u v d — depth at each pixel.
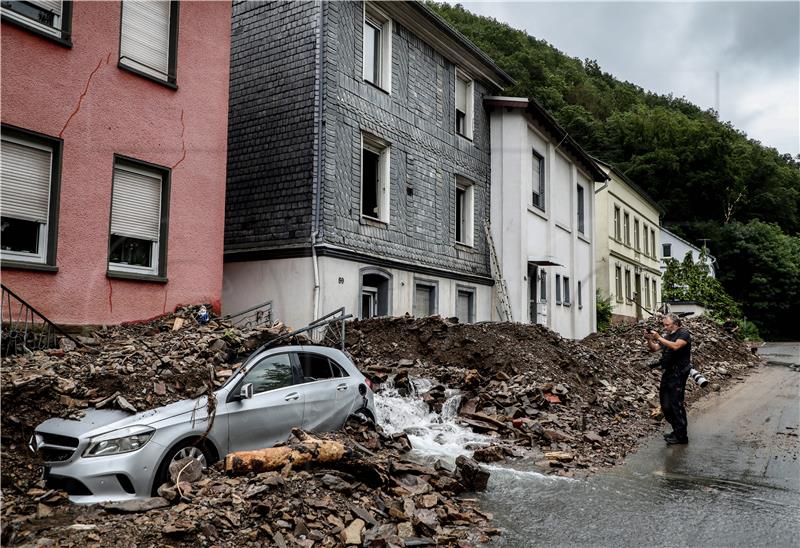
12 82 9.45
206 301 12.36
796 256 66.00
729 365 21.11
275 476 5.96
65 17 10.22
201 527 5.09
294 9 15.99
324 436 7.59
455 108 21.06
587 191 31.30
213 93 12.74
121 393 6.90
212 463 6.69
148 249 11.58
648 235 44.19
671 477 8.15
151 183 11.62
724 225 65.94
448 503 6.57
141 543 4.87
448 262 20.03
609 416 12.16
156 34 11.80
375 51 17.66
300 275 14.96
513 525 6.24
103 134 10.67
